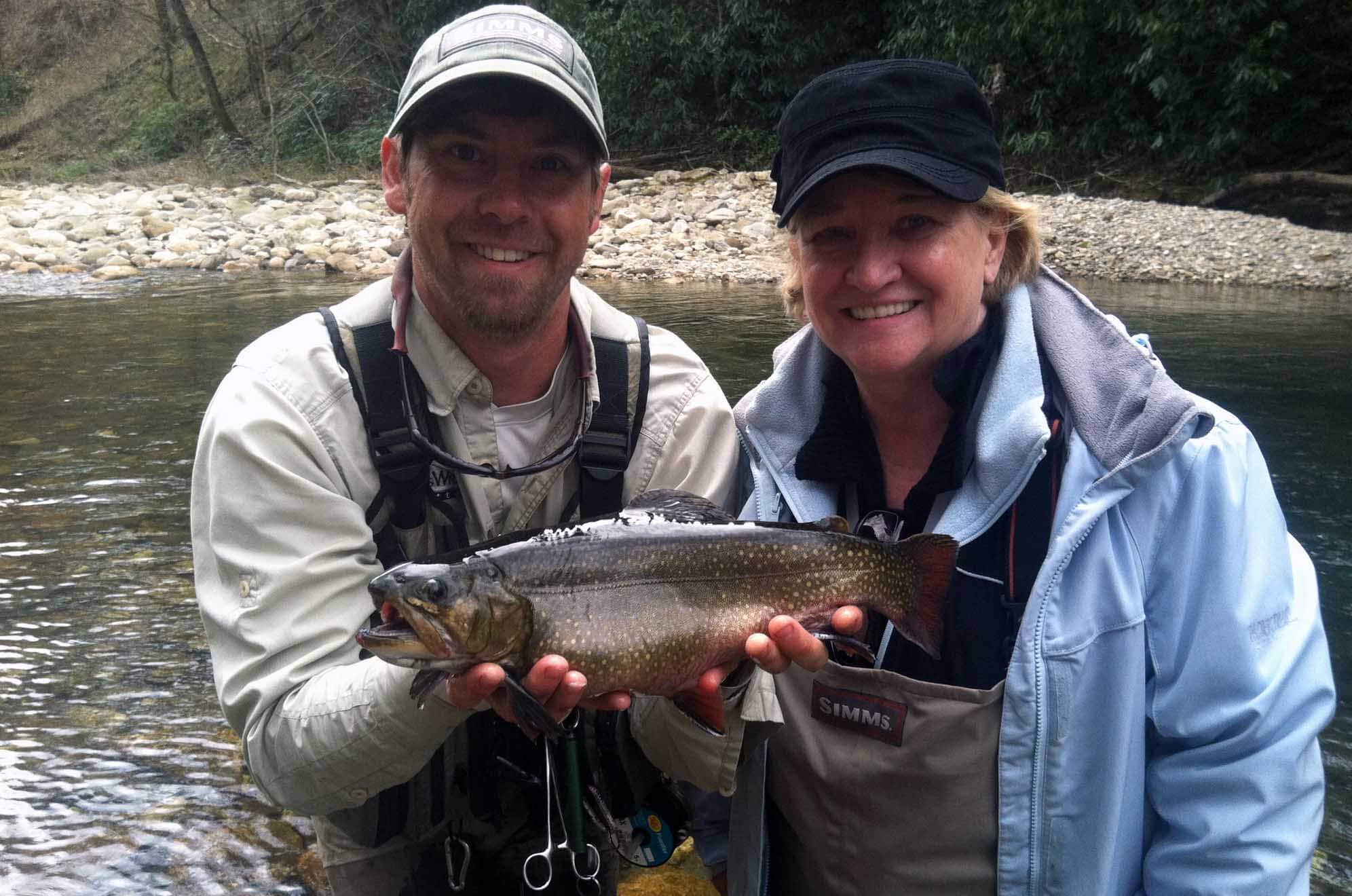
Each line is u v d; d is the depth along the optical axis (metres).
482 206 0.94
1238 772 0.87
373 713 0.88
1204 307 4.60
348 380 0.98
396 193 1.05
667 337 1.11
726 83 9.62
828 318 0.95
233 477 0.94
